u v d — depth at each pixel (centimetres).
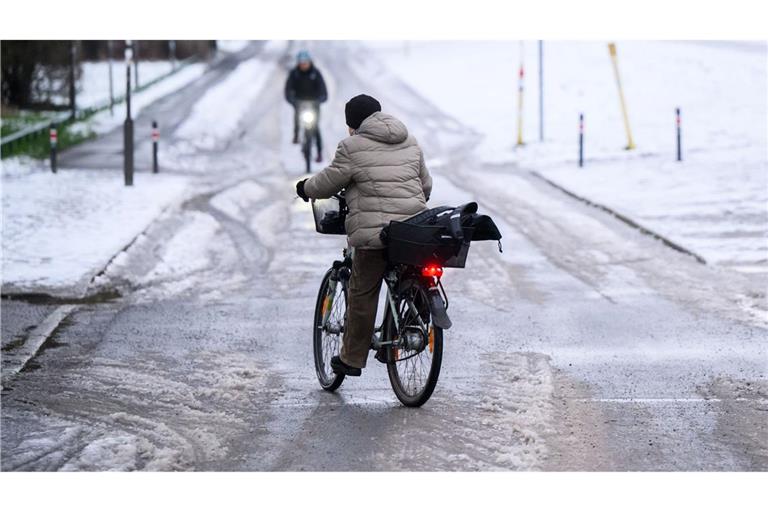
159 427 2306
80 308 3669
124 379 2739
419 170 2450
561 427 2288
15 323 3412
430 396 2436
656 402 2473
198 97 14162
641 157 7912
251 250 4888
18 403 2516
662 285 3988
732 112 9575
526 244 4931
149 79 16950
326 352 2681
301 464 2067
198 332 3312
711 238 4806
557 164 8000
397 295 2456
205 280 4216
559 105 11594
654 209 5666
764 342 3086
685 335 3194
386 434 2248
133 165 7469
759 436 2212
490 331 3281
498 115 11544
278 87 15638
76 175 7388
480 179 7431
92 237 4847
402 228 2292
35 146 9038
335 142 9825
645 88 11762
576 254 4669
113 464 2066
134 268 4381
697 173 6831
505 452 2125
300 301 3816
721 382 2650
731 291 3834
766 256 4400
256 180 7488
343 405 2484
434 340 2350
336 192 2434
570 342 3125
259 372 2802
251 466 2058
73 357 2986
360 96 2466
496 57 17562
